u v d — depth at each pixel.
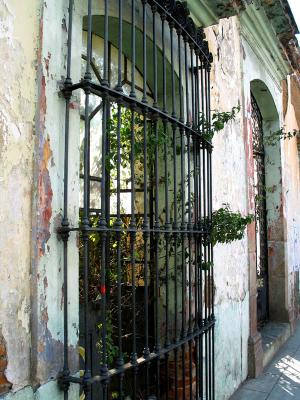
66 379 1.95
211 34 4.28
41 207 1.91
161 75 3.54
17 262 1.79
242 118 5.27
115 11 2.64
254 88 6.52
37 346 1.84
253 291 5.30
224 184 4.46
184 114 3.58
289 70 7.39
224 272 4.33
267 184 7.21
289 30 6.09
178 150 3.51
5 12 1.79
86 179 2.04
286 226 7.31
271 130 7.18
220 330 4.12
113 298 3.12
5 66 1.78
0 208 1.73
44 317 1.90
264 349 5.46
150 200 3.59
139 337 3.46
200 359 3.29
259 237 6.87
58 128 2.04
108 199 2.88
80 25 2.27
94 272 2.92
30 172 1.88
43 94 1.94
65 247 2.00
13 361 1.75
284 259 7.09
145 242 2.47
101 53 3.11
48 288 1.93
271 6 5.41
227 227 3.50
